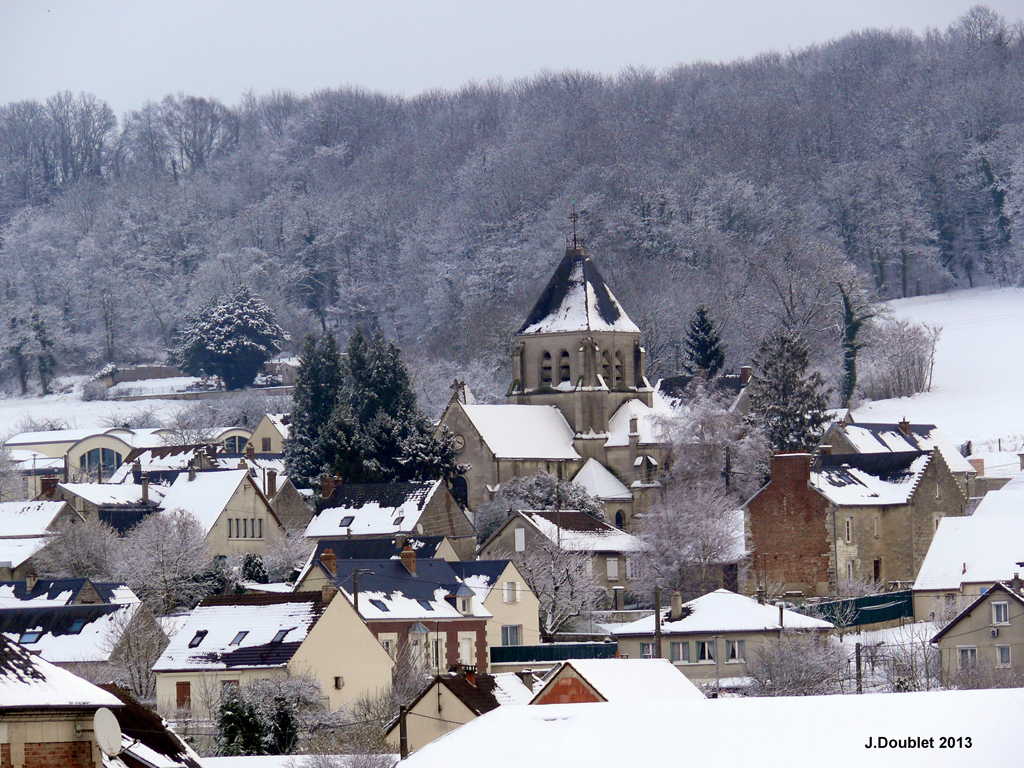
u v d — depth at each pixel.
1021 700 97.69
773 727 97.69
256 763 159.38
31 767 89.12
